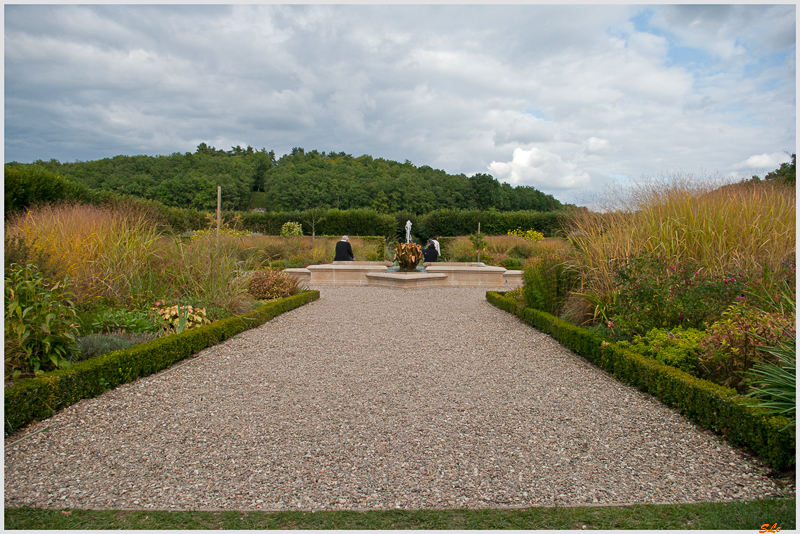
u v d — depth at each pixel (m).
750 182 6.58
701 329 4.65
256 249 13.48
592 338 4.95
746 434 2.89
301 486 2.58
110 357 4.04
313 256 17.25
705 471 2.72
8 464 2.78
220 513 2.32
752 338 3.57
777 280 4.94
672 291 4.96
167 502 2.42
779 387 3.11
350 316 7.68
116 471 2.73
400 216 34.47
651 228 5.98
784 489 2.51
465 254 18.75
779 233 5.51
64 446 3.01
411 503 2.42
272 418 3.50
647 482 2.62
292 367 4.80
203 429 3.30
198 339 5.25
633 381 4.13
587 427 3.34
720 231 5.65
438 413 3.61
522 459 2.89
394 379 4.44
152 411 3.60
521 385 4.26
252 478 2.66
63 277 5.41
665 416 3.48
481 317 7.61
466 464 2.82
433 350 5.52
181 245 6.99
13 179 11.91
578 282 6.60
